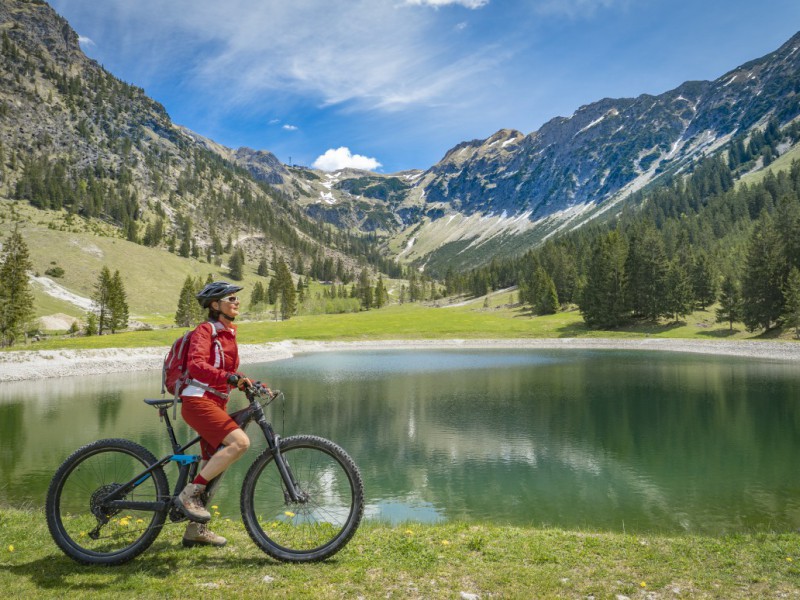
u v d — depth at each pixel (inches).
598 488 658.8
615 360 2556.6
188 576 184.7
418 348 3690.9
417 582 188.7
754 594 191.3
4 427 1026.1
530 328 4458.7
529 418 1137.4
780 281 3174.2
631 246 4232.3
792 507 585.3
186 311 5231.3
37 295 5876.0
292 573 190.5
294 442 201.6
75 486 203.5
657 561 229.0
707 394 1427.2
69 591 168.7
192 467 203.0
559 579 199.8
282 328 4704.7
